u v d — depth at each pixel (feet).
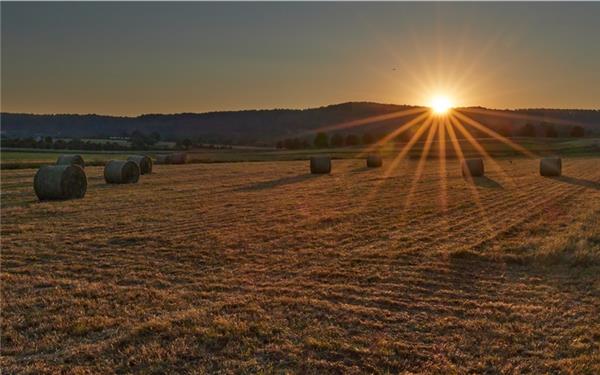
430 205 59.77
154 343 20.31
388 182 94.43
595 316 22.47
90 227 46.39
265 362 18.69
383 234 41.75
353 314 23.32
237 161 200.23
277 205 61.36
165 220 50.19
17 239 40.98
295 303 24.81
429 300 25.14
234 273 30.60
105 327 22.24
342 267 31.45
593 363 17.89
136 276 30.14
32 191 80.94
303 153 261.24
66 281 29.01
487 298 25.35
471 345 19.80
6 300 25.89
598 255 32.27
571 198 65.51
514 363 18.26
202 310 23.89
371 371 17.89
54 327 22.33
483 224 45.93
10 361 19.16
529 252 34.22
